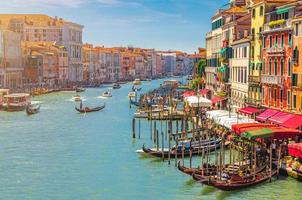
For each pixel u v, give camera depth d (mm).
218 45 74750
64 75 165375
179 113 71438
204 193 32656
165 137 55688
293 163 34125
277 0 50812
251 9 55594
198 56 132875
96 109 86250
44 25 173000
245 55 57094
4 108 83188
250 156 37281
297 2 44625
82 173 39156
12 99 83938
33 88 126812
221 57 69062
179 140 49594
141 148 48938
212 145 44062
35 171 39844
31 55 142875
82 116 78000
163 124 67188
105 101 108062
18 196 33219
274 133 36125
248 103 53656
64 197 33000
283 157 36844
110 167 40938
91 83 172250
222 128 48656
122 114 81438
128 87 168375
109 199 32500
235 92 62031
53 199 32562
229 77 65562
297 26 42312
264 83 49469
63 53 164250
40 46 152500
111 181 36656
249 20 63312
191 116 60844
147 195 33094
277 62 46875
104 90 148875
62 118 75188
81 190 34562
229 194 31938
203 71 103625
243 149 39062
